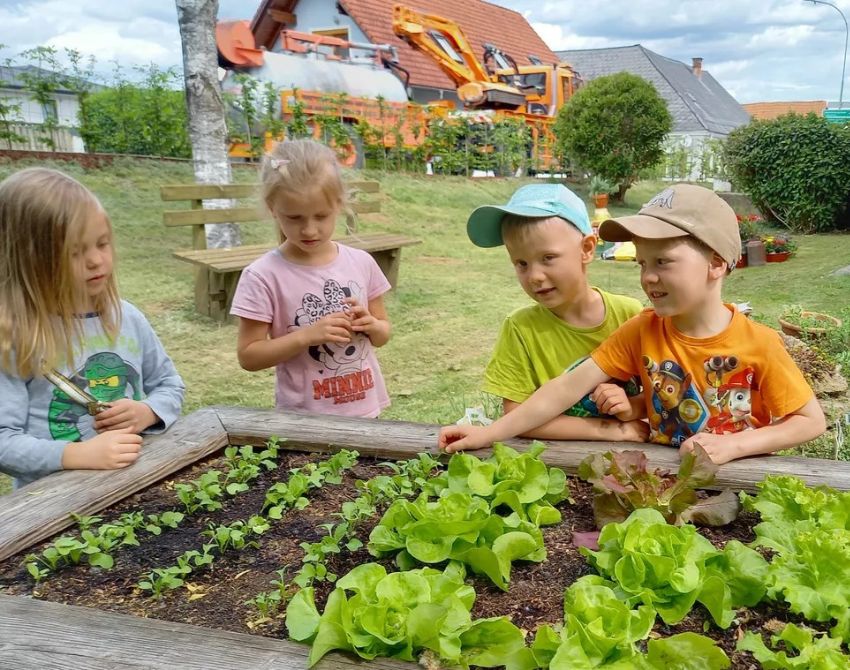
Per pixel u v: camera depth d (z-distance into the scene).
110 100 11.91
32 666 1.09
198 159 7.67
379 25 19.78
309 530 1.63
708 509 1.52
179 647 1.12
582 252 2.04
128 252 7.54
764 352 1.77
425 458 1.82
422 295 7.07
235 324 5.66
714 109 40.25
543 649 1.10
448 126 14.81
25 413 1.92
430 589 1.22
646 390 1.90
